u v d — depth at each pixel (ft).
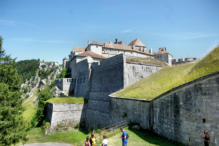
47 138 94.17
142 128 52.80
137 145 36.99
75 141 86.53
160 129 44.65
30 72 447.83
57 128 107.55
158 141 39.96
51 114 109.19
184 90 37.11
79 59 178.50
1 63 66.18
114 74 97.96
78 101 120.47
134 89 74.28
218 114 29.50
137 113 56.80
